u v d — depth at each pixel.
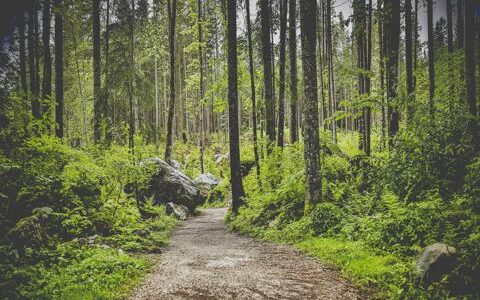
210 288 7.00
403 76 17.02
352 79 39.56
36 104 13.98
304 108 12.80
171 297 6.52
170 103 25.56
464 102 11.64
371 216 10.26
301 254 9.85
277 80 18.98
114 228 11.80
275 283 7.26
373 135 25.47
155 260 9.53
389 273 6.95
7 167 9.31
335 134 26.02
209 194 30.94
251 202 16.47
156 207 19.92
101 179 12.91
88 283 6.79
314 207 12.39
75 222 10.18
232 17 17.25
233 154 17.86
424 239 7.98
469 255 6.10
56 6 14.30
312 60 12.63
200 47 30.03
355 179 14.75
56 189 10.51
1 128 10.53
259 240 12.78
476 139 9.72
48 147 10.98
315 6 12.59
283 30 19.08
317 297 6.42
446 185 9.26
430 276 6.20
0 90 10.96
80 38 29.56
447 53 17.94
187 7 34.91
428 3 16.41
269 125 20.50
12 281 6.34
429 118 10.97
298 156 17.39
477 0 10.38
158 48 34.91
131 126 17.05
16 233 8.03
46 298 5.98
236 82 17.67
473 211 7.48
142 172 16.39
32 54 16.72
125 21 18.14
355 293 6.59
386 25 15.94
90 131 32.41
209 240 13.38
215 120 59.47
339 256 8.73
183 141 46.44
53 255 8.02
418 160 10.35
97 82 17.64
